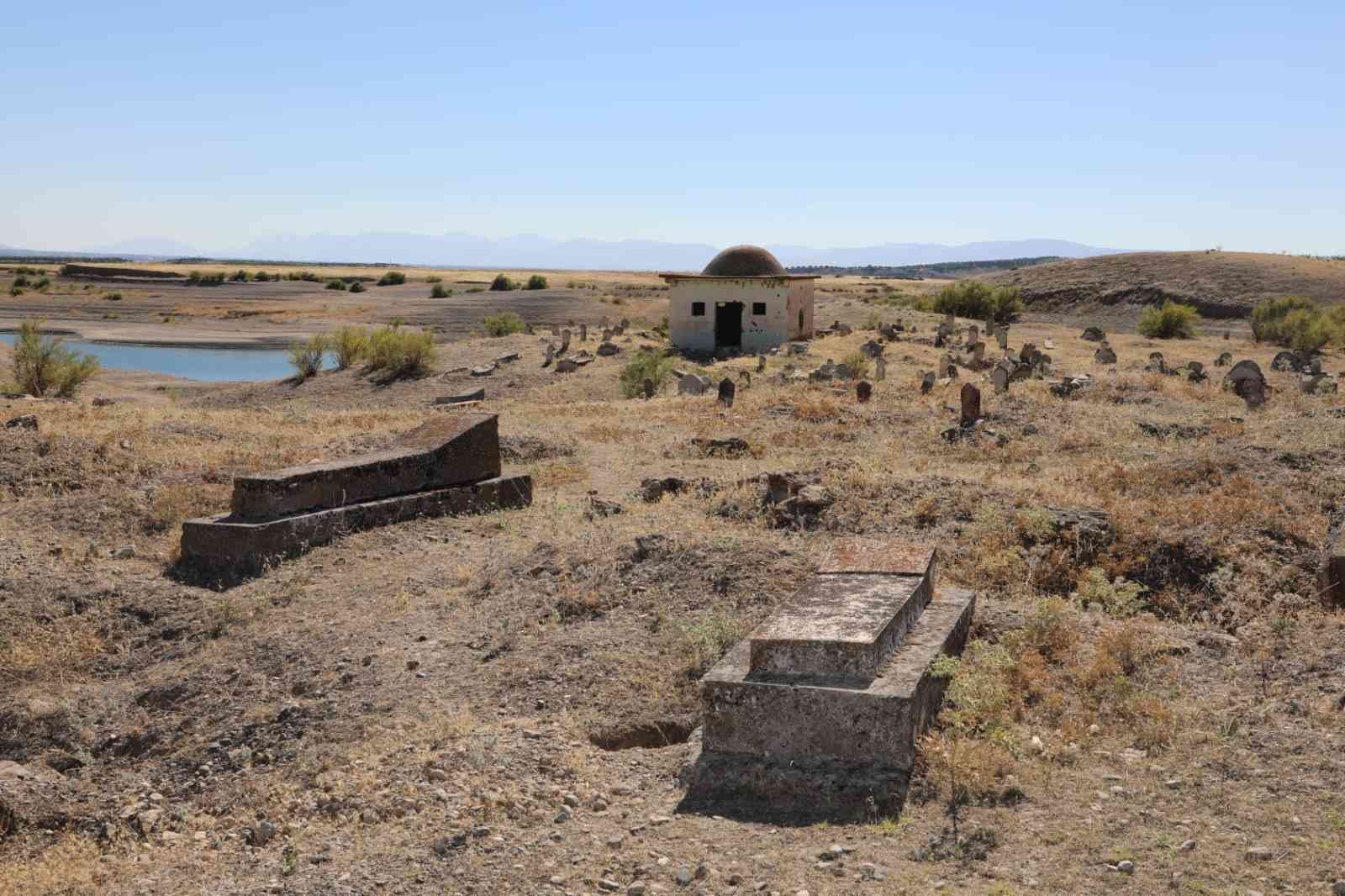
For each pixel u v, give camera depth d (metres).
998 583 11.03
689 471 17.14
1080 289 88.38
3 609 11.18
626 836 6.18
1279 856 5.53
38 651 10.61
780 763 6.77
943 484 13.92
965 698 7.23
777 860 5.77
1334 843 5.61
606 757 7.38
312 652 10.12
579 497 15.55
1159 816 6.02
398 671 9.43
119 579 12.01
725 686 6.94
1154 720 7.24
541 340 46.03
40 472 15.41
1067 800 6.27
